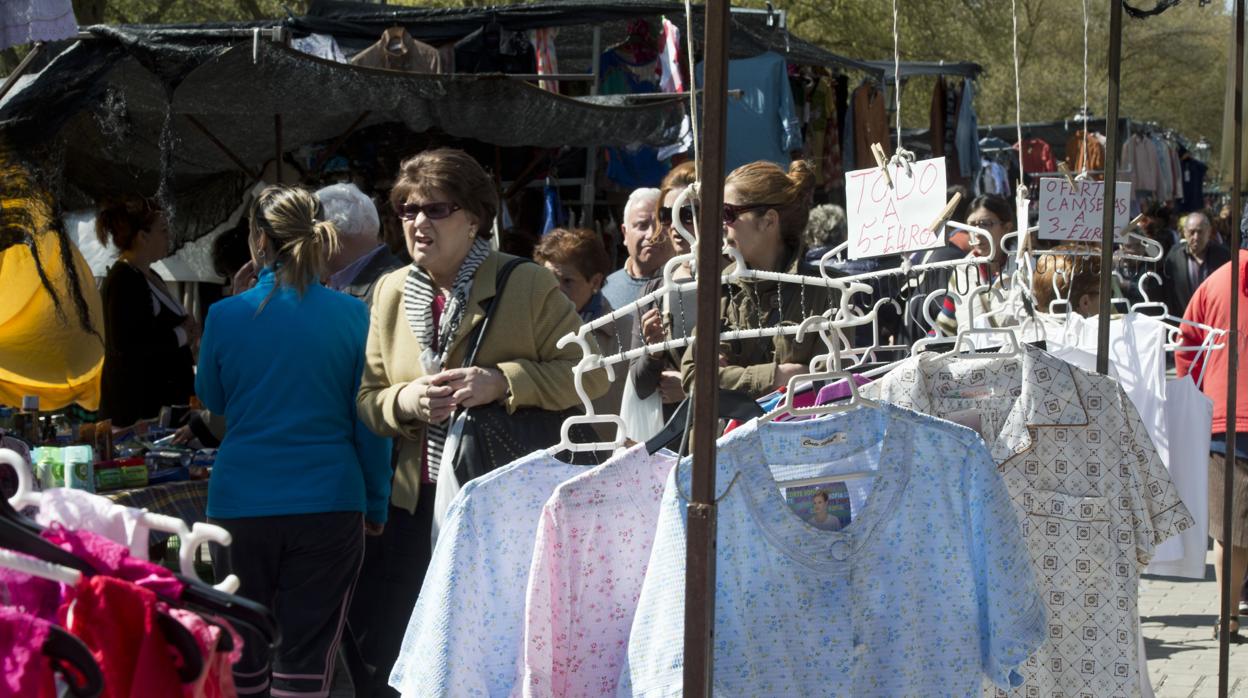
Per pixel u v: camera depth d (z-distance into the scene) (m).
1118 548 3.50
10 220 5.29
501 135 7.04
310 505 4.00
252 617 1.95
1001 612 2.73
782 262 3.89
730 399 2.93
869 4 20.94
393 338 4.07
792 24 21.09
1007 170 18.02
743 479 2.73
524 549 2.91
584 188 9.05
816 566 2.75
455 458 3.84
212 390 4.16
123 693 1.88
